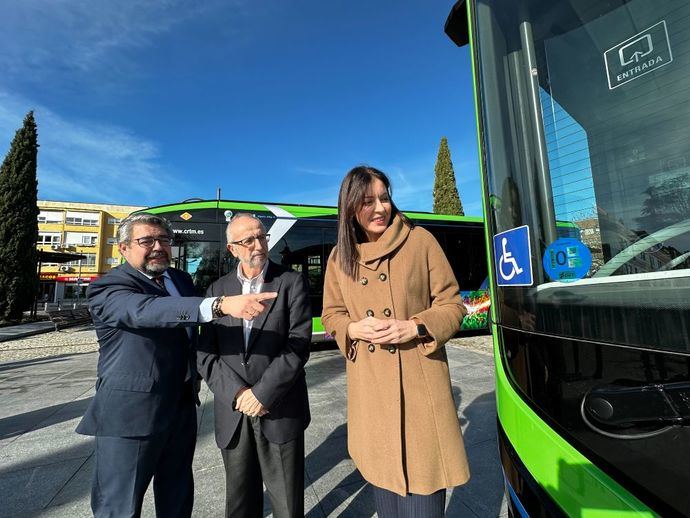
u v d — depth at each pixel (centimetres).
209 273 795
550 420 101
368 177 154
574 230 106
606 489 80
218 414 195
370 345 150
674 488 71
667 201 88
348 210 156
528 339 114
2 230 1712
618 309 90
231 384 186
